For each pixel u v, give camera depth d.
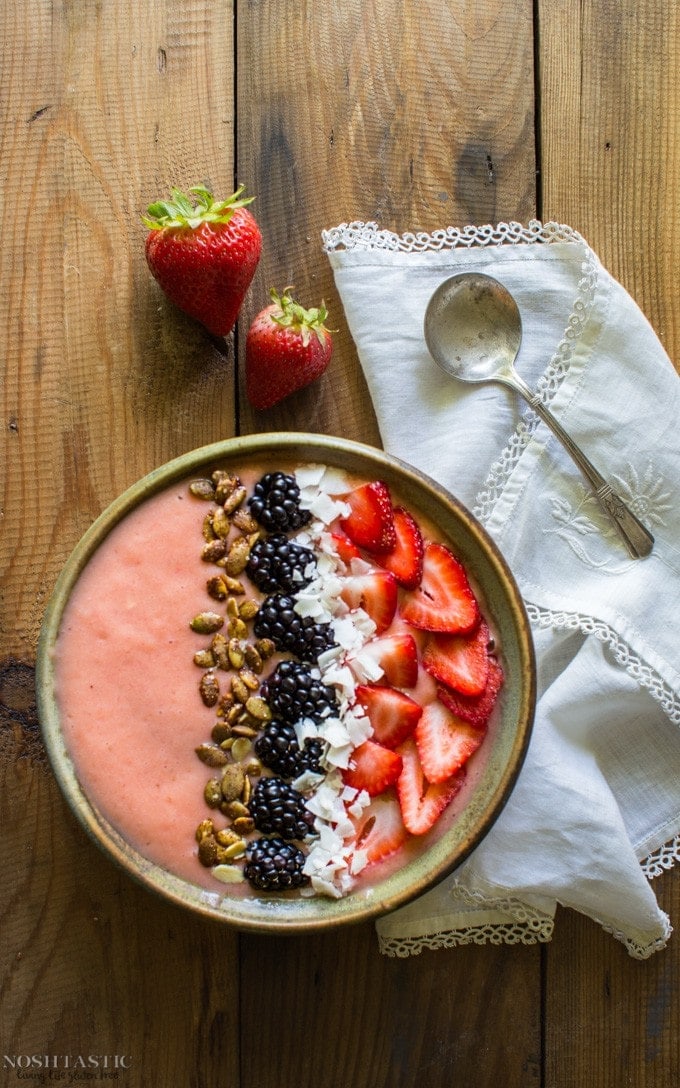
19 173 0.68
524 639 0.62
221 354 0.68
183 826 0.62
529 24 0.69
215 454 0.62
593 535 0.67
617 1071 0.67
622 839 0.66
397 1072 0.67
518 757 0.61
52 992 0.66
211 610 0.63
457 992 0.67
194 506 0.63
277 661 0.63
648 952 0.67
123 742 0.62
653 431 0.67
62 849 0.66
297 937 0.67
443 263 0.68
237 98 0.68
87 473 0.67
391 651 0.63
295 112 0.69
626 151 0.69
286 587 0.63
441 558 0.64
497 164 0.69
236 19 0.69
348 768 0.63
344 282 0.67
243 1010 0.67
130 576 0.62
